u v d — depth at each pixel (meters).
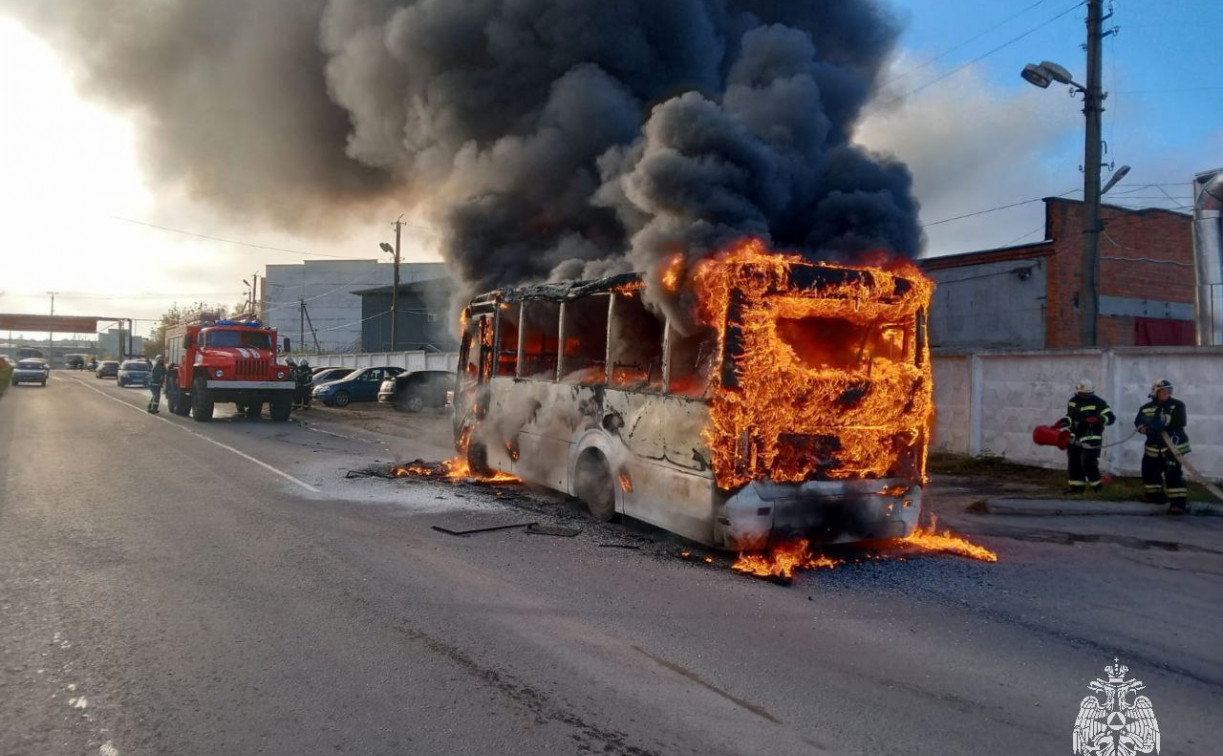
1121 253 19.47
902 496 7.02
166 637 4.83
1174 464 9.38
